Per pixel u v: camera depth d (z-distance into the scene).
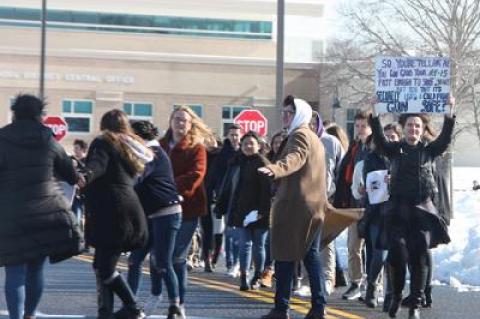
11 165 13.13
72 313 16.44
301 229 15.23
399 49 62.28
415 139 15.49
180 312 15.52
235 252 22.88
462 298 19.12
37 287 13.59
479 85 63.25
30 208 13.08
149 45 92.06
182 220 15.59
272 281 20.62
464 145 102.00
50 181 13.34
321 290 15.57
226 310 17.20
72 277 21.81
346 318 16.44
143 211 14.27
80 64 89.75
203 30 93.25
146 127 15.00
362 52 67.75
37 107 13.48
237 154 22.14
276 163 14.82
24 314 13.62
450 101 17.22
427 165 15.47
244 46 93.94
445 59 17.20
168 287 15.31
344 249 26.67
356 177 18.17
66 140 88.81
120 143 13.86
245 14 94.06
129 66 90.69
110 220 13.82
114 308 16.44
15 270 13.22
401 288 15.57
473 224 30.95
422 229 15.31
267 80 92.44
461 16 59.56
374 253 17.52
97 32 91.19
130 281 15.48
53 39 90.12
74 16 90.62
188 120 16.00
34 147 13.22
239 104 92.44
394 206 15.41
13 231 13.02
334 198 19.27
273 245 15.43
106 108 90.12
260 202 19.80
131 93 90.75
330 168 19.34
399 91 17.41
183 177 15.55
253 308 17.52
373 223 17.31
